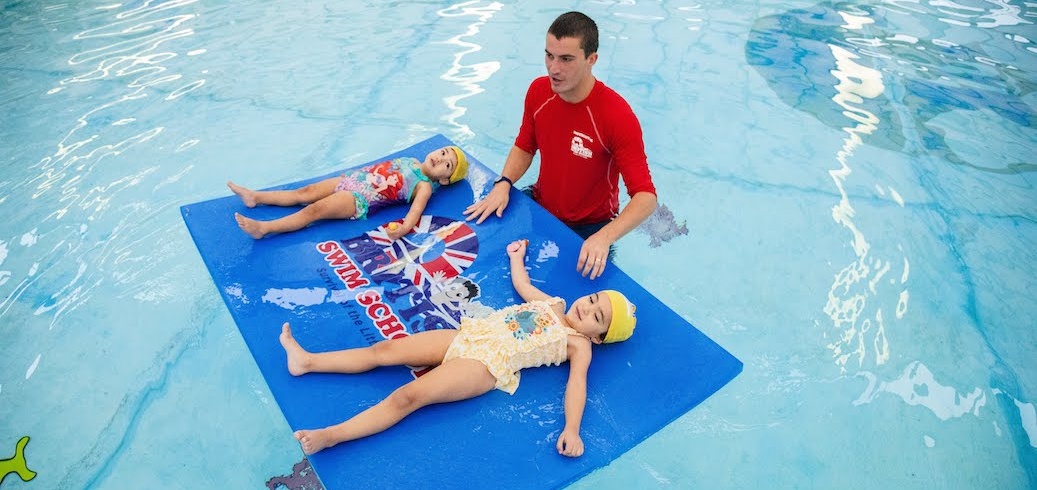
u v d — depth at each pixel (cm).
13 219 443
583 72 348
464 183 447
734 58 661
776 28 727
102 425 320
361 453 275
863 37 710
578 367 309
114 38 687
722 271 422
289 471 303
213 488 295
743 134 546
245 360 356
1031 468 310
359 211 411
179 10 757
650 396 306
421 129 542
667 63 648
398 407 284
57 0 773
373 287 360
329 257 381
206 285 401
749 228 454
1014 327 384
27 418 321
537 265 377
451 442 282
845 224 457
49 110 559
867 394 347
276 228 388
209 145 520
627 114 360
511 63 640
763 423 333
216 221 400
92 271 407
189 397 335
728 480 306
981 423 331
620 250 438
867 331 383
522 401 303
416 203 414
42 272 404
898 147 534
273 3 781
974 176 504
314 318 338
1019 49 685
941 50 683
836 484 304
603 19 738
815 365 363
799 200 478
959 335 379
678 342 334
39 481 294
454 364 299
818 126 559
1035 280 415
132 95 584
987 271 422
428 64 641
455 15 746
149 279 403
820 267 425
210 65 636
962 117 573
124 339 364
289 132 538
